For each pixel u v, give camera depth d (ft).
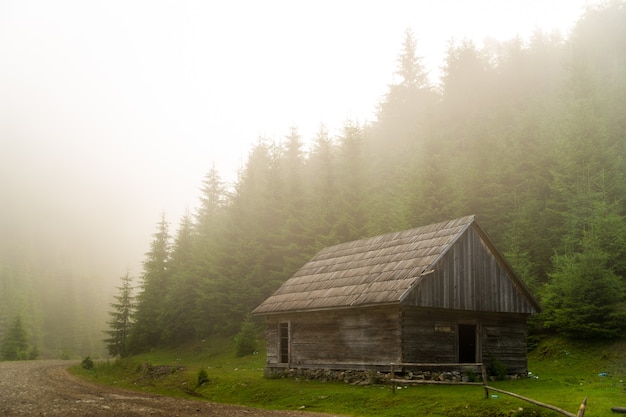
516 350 81.71
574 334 99.14
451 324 74.95
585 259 98.73
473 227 79.30
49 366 140.67
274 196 172.45
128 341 193.36
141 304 197.36
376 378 70.79
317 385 75.10
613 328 94.53
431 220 131.44
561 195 125.70
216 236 184.44
